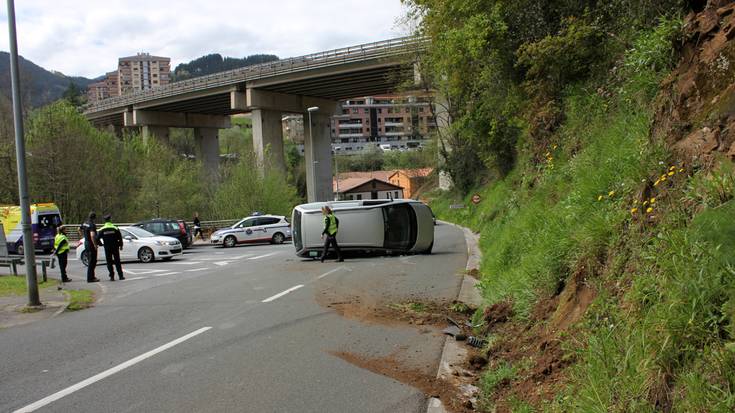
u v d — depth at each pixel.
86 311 10.67
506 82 18.77
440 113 45.25
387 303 10.05
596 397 3.58
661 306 3.62
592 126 11.62
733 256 3.35
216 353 6.98
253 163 49.38
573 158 11.47
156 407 5.16
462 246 22.47
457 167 44.84
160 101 74.62
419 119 53.91
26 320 9.97
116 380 6.02
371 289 11.73
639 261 4.61
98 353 7.24
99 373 6.30
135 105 78.19
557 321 5.78
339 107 74.25
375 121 147.75
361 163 121.00
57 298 12.23
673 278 3.72
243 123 164.62
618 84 10.98
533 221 10.92
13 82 11.22
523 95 17.47
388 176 105.31
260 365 6.42
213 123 86.31
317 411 5.00
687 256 3.68
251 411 5.01
